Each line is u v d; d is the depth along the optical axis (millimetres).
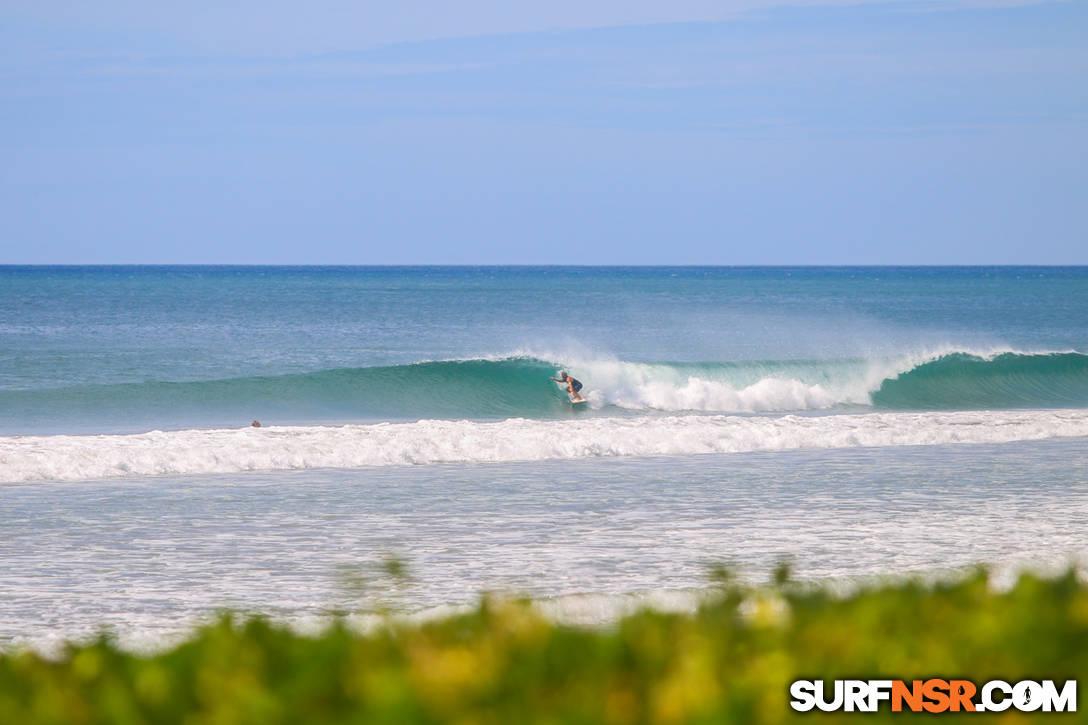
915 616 13156
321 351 157500
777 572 16125
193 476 54562
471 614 13812
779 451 67062
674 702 10195
